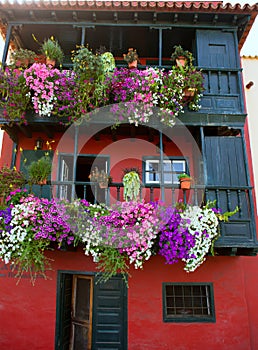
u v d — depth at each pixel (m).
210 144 6.23
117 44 7.84
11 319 6.16
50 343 6.06
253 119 8.22
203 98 6.49
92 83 6.14
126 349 6.04
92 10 6.79
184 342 6.07
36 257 5.34
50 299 6.25
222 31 7.04
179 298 6.42
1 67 6.41
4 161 7.39
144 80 6.20
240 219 5.76
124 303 6.27
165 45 7.85
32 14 6.89
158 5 6.63
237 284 6.37
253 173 7.79
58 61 6.70
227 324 6.17
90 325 6.35
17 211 5.46
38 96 6.19
